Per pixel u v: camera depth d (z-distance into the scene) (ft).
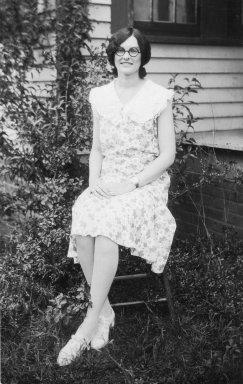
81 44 14.82
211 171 14.60
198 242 14.76
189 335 10.76
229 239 14.56
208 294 12.09
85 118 13.46
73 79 14.47
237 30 17.29
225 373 9.59
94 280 9.99
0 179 16.34
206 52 17.04
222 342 10.37
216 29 16.97
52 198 12.69
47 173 13.88
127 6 15.31
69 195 13.11
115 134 10.83
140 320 11.60
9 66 14.71
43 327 11.07
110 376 9.70
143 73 11.13
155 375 9.68
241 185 14.35
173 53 16.58
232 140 15.19
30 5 15.26
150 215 10.34
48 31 15.24
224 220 15.03
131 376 9.48
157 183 10.95
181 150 13.48
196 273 12.70
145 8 16.21
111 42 10.80
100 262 9.87
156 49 16.33
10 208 13.82
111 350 10.43
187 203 16.19
